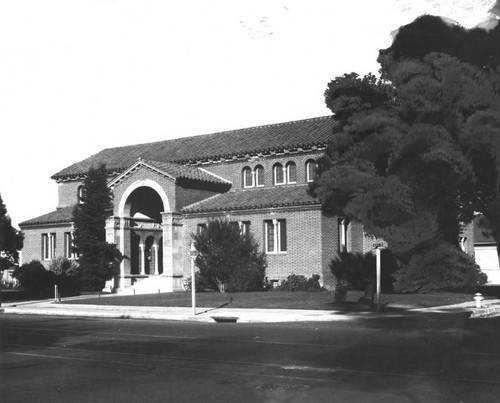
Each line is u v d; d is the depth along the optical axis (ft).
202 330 67.46
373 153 101.91
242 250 122.11
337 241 124.57
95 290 145.79
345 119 108.88
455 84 98.27
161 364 42.34
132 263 148.56
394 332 61.82
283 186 139.85
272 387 33.47
